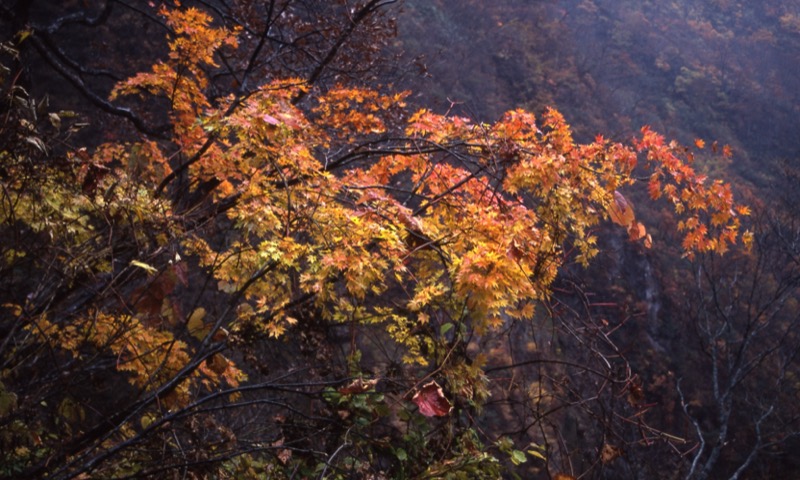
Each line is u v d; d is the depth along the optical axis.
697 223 3.76
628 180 3.66
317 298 3.07
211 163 3.43
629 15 41.12
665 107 36.53
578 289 3.39
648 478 8.44
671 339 21.14
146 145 3.46
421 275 3.45
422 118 3.74
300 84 3.47
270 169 3.44
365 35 6.93
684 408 12.12
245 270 3.34
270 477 3.09
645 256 22.06
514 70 28.12
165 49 15.80
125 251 3.21
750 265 22.78
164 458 2.91
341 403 3.05
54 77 14.06
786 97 42.12
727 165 34.12
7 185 2.73
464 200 3.75
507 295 3.17
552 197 3.41
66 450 2.87
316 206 3.14
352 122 4.30
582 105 30.14
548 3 36.66
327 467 2.85
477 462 2.97
